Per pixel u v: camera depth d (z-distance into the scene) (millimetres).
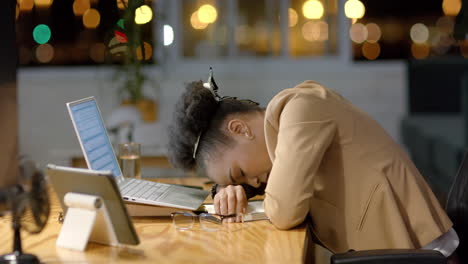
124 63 4410
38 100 5777
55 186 1472
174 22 5723
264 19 5758
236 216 1763
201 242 1534
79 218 1453
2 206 1333
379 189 1740
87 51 5738
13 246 1357
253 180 1866
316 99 1753
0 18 1680
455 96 6633
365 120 1801
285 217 1643
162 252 1438
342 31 5727
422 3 6102
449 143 4727
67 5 5742
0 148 1626
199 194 1987
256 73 5781
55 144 5809
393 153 1796
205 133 1829
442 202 4715
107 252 1433
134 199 1768
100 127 2020
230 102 1856
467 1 4598
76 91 5742
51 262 1353
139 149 2277
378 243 1738
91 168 1815
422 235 1752
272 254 1427
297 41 5773
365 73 5746
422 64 6594
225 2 5754
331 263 1440
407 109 6262
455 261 1802
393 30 6176
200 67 5766
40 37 5641
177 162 1896
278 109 1768
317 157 1675
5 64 1683
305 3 5711
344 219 1763
